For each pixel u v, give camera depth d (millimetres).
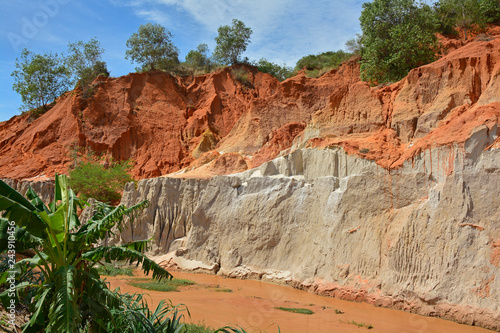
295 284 22391
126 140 45188
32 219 9195
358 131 27641
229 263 25969
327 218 23234
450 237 18312
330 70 45844
